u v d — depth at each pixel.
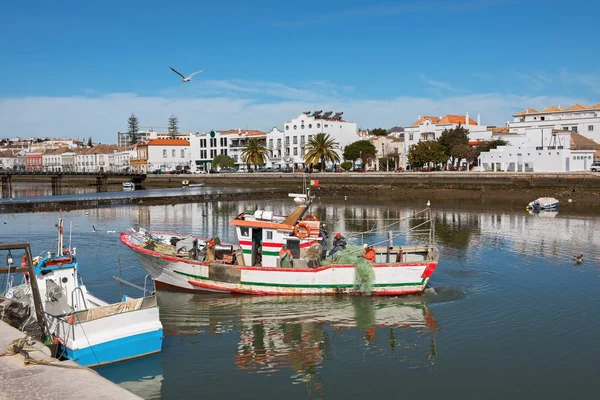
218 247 24.12
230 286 21.33
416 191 75.56
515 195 67.00
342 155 116.12
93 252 30.22
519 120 115.38
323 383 13.84
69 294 16.97
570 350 15.88
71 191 95.38
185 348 16.08
